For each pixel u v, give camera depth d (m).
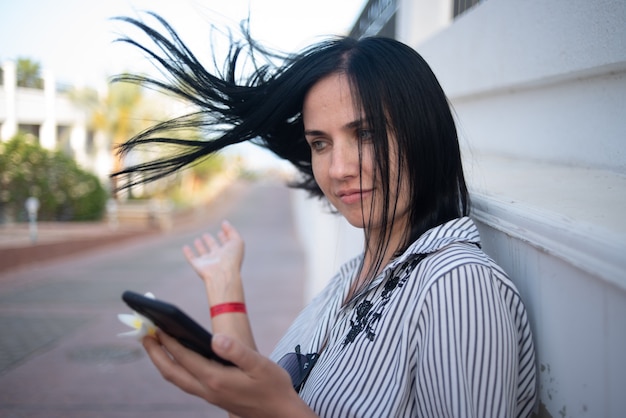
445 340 0.91
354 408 0.99
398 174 1.09
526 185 1.32
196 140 1.46
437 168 1.12
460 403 0.88
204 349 0.86
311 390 1.08
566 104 1.70
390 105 1.09
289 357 1.26
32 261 11.92
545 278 0.97
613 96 1.44
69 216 19.42
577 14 1.50
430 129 1.10
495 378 0.90
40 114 14.09
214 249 1.51
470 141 2.68
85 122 18.53
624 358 0.73
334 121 1.12
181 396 4.39
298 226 21.58
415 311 0.97
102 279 10.38
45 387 4.58
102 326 6.61
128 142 1.49
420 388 0.95
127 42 1.42
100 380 4.75
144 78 1.48
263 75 1.46
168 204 27.80
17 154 14.72
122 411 4.09
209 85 1.42
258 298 8.57
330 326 1.19
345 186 1.14
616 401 0.76
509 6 2.02
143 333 0.95
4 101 12.05
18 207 15.82
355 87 1.10
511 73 1.99
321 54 1.18
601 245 0.73
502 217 1.11
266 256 14.59
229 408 0.87
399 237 1.18
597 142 1.52
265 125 1.40
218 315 1.39
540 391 1.00
